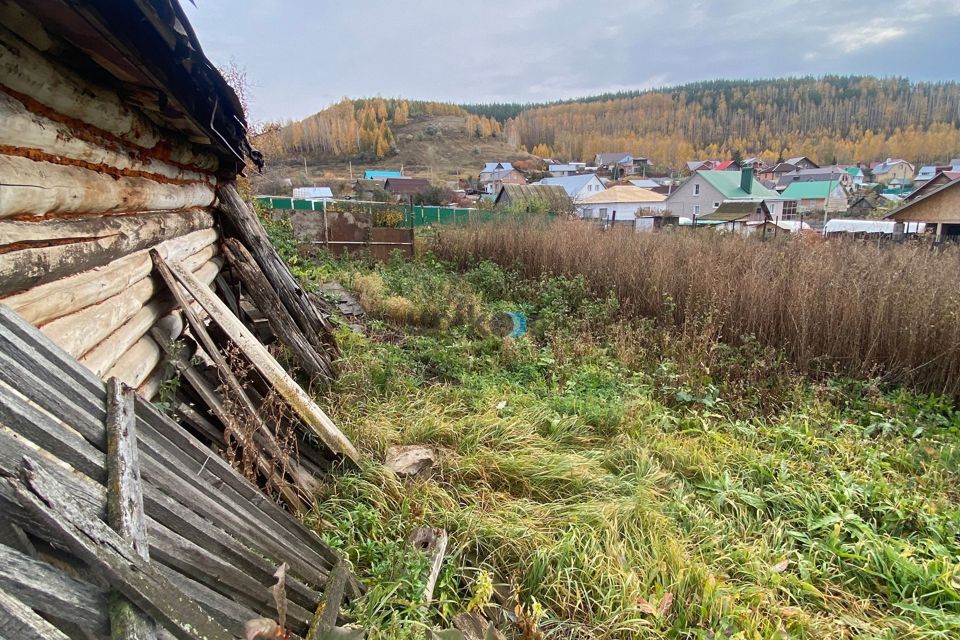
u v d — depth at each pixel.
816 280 6.39
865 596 2.72
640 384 5.31
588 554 2.78
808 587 2.65
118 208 2.29
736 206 35.66
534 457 3.75
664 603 2.44
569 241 11.24
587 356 5.96
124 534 1.11
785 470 3.68
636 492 3.41
